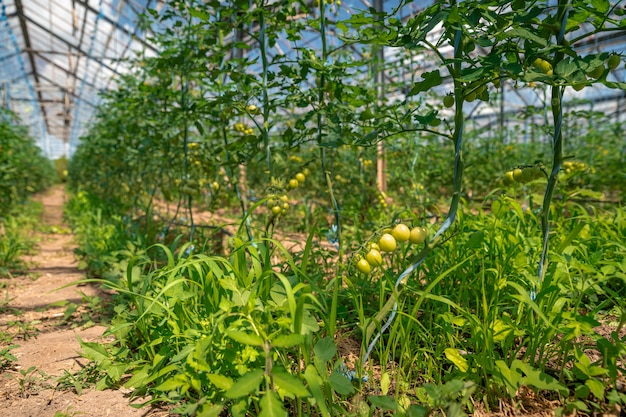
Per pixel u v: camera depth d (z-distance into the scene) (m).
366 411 1.44
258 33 2.74
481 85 1.51
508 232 2.07
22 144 9.73
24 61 20.56
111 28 14.76
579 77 1.33
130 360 1.91
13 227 5.75
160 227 4.91
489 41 1.44
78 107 26.00
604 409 1.45
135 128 4.72
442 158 7.15
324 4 2.68
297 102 2.63
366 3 8.20
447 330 1.75
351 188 5.66
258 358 1.47
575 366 1.53
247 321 1.49
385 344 1.99
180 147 4.10
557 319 1.55
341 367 1.61
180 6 3.00
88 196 8.75
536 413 1.47
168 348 1.71
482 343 1.61
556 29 1.48
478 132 8.14
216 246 3.41
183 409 1.47
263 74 2.72
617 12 1.37
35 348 2.25
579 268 1.64
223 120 3.20
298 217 5.96
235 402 1.37
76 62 19.77
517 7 1.60
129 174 6.69
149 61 4.02
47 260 4.66
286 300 1.55
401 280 1.63
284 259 2.69
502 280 1.64
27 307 2.96
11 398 1.71
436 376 1.64
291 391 1.14
